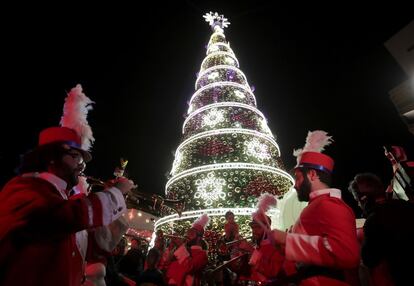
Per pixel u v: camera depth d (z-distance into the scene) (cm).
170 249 827
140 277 543
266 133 1540
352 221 266
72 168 251
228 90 1645
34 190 212
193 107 1689
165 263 773
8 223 197
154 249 576
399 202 308
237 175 1284
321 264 249
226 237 808
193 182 1328
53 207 205
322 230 263
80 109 313
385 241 290
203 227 770
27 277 195
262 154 1390
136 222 1367
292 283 286
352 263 242
